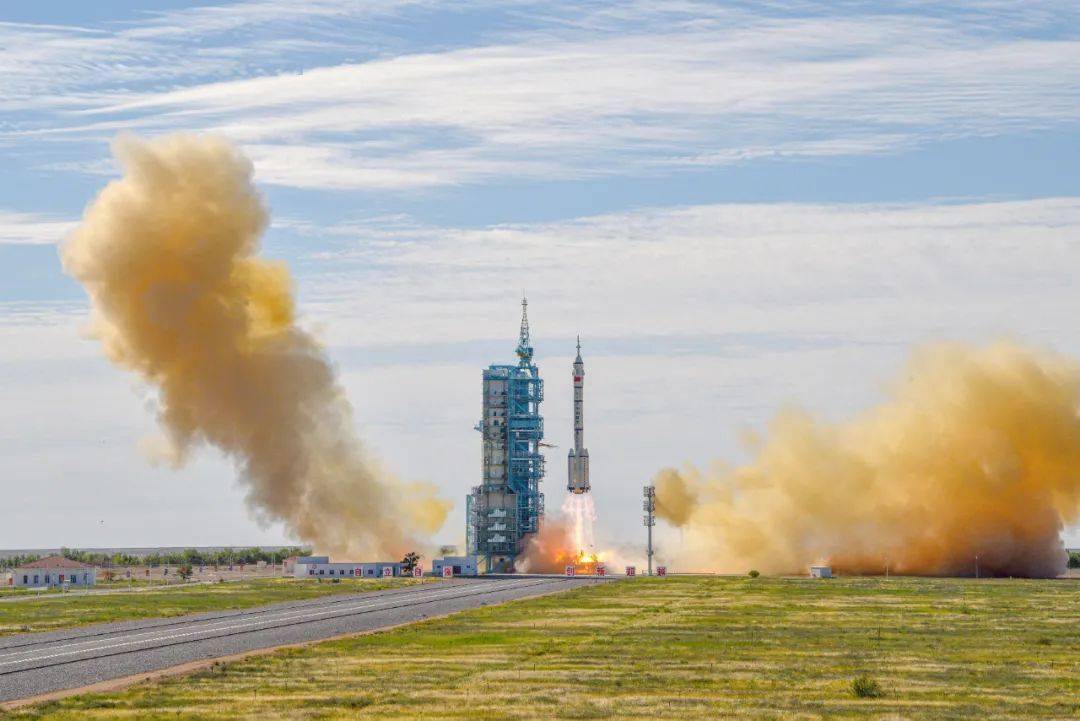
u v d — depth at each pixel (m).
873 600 186.00
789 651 118.88
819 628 142.00
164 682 99.25
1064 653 117.19
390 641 130.00
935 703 87.00
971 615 159.12
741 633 136.25
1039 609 168.38
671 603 181.62
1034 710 84.19
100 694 93.12
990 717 81.12
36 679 103.94
